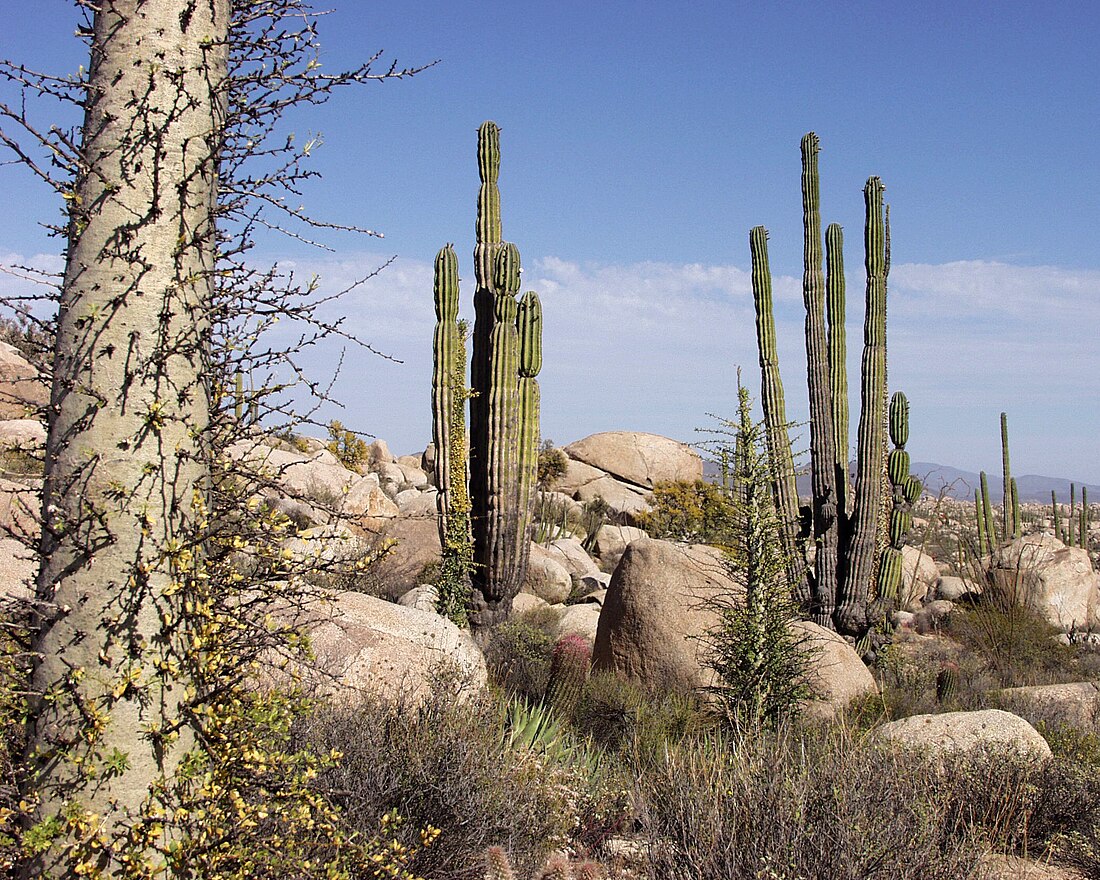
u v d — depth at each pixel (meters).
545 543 25.80
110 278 2.95
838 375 15.89
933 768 6.71
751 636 9.14
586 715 9.27
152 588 2.89
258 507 3.23
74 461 2.89
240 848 2.98
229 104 3.25
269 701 3.24
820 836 4.88
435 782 5.11
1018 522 32.28
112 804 2.79
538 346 13.68
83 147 3.01
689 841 5.10
